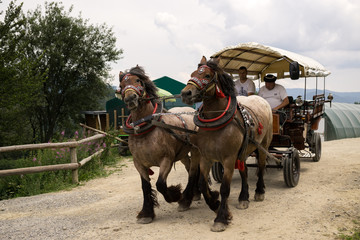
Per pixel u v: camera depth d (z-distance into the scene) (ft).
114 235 14.05
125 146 39.55
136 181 25.54
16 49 50.80
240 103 16.60
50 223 16.14
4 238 14.38
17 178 25.76
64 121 76.38
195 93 13.50
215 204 14.98
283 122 22.45
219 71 14.30
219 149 14.25
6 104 43.24
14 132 51.85
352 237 12.37
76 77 73.46
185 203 17.01
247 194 17.15
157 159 15.02
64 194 22.16
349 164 26.32
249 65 26.96
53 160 29.09
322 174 23.26
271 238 12.85
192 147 16.85
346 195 17.75
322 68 26.58
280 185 21.27
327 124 65.26
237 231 13.79
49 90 72.79
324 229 13.44
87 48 71.61
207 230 14.10
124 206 18.60
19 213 18.35
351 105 79.66
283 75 27.84
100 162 32.09
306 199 17.62
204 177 14.79
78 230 14.94
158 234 13.89
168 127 15.14
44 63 68.54
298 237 12.79
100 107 79.41
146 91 15.28
